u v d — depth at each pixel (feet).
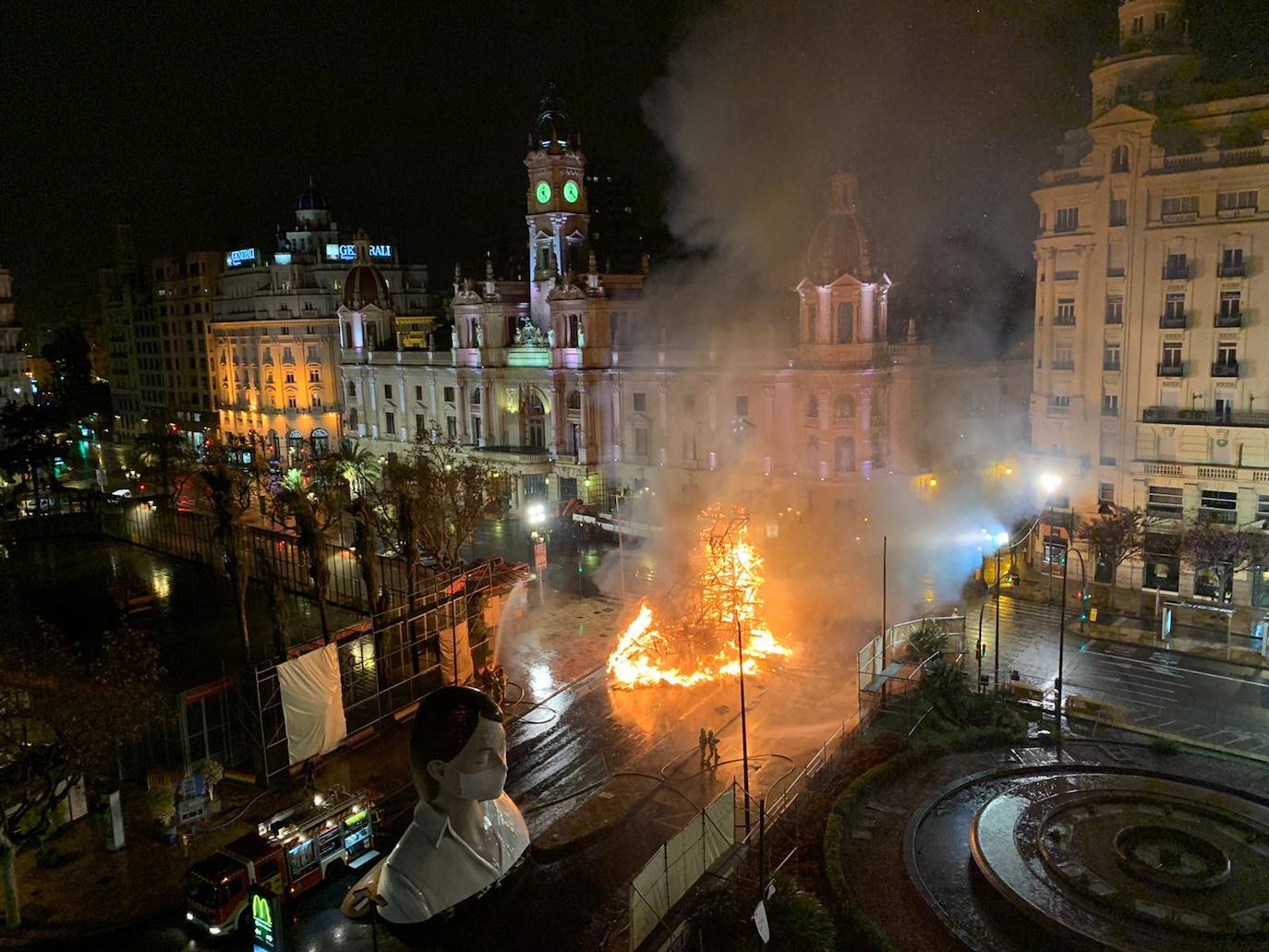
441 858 110.22
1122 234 218.79
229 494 161.89
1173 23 220.02
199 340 504.02
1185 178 208.85
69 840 136.05
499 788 110.42
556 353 330.13
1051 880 112.88
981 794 135.13
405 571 206.80
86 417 546.67
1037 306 237.04
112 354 602.03
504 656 204.13
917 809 129.49
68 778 126.21
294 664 153.58
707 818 114.21
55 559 294.05
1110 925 104.68
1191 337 213.25
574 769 153.89
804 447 272.31
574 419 334.24
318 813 128.06
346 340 425.28
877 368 260.62
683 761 154.51
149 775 150.61
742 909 105.50
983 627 208.74
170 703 172.14
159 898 122.21
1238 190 204.85
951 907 111.75
